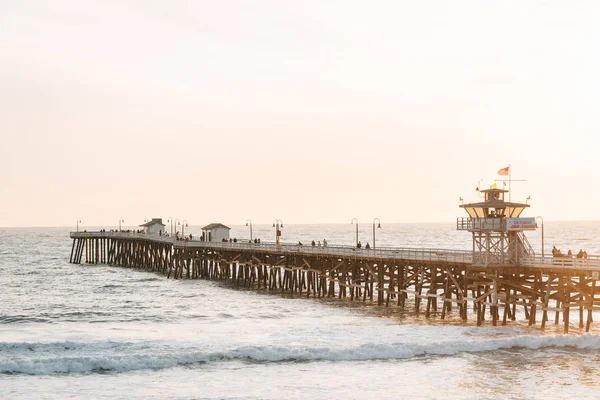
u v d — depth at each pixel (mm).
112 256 142375
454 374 40344
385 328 51500
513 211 51344
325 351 44406
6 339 50688
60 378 40281
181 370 41844
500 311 61281
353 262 67688
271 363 43281
